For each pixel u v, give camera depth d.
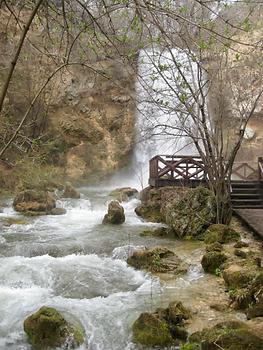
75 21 4.06
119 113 22.53
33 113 16.52
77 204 15.06
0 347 5.68
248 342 4.78
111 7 4.03
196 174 13.52
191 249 9.77
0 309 6.62
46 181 15.61
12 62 2.85
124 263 8.92
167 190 12.96
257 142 20.67
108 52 4.40
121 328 6.03
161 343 5.56
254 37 10.22
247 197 13.23
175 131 18.70
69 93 20.98
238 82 13.83
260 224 10.82
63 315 6.35
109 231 11.44
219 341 4.88
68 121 21.02
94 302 6.93
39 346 5.68
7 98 16.55
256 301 6.29
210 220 11.09
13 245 9.74
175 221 11.12
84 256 9.35
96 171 21.31
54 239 10.47
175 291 7.30
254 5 8.94
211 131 11.34
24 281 7.79
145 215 13.11
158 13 3.80
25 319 6.11
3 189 16.55
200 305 6.65
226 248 9.59
